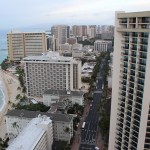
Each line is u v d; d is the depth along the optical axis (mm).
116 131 140875
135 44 116125
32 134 175750
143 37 110750
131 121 127062
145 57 111750
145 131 121188
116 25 122812
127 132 132250
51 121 196000
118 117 137125
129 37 118562
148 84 113000
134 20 114250
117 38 124562
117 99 134375
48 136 188625
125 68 125562
